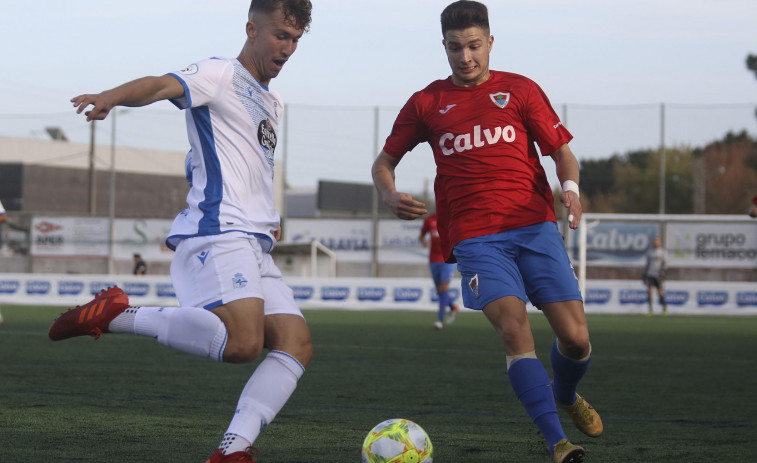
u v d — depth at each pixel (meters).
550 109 7.67
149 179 89.56
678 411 10.82
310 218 52.50
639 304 41.38
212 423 9.22
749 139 66.44
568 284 7.33
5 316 31.66
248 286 6.43
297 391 12.22
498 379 13.97
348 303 43.03
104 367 14.84
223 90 6.66
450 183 7.62
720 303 40.66
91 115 5.67
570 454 6.55
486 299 7.16
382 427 6.75
